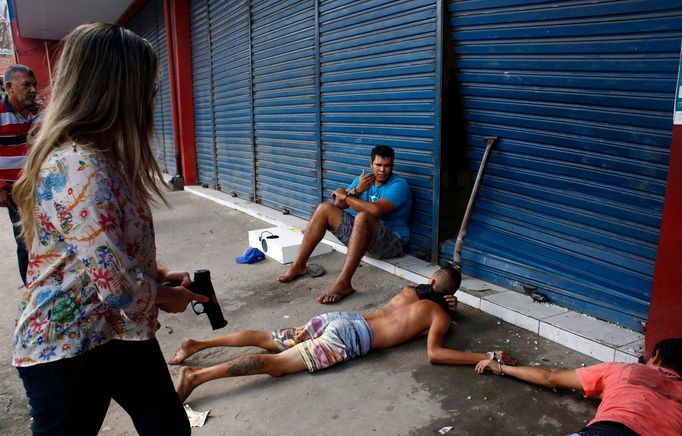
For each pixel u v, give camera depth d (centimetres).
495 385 272
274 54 656
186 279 188
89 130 131
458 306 375
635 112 300
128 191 135
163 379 152
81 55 129
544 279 359
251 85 730
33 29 1490
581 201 334
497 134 378
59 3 1184
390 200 431
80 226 121
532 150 357
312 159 608
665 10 278
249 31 713
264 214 691
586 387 235
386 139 481
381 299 399
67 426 133
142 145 141
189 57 959
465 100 397
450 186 423
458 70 396
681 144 240
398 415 249
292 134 643
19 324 133
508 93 364
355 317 310
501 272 390
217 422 247
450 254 430
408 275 433
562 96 332
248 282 448
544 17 332
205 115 929
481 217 402
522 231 373
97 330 134
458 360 289
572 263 344
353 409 255
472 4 376
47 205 124
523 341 320
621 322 315
